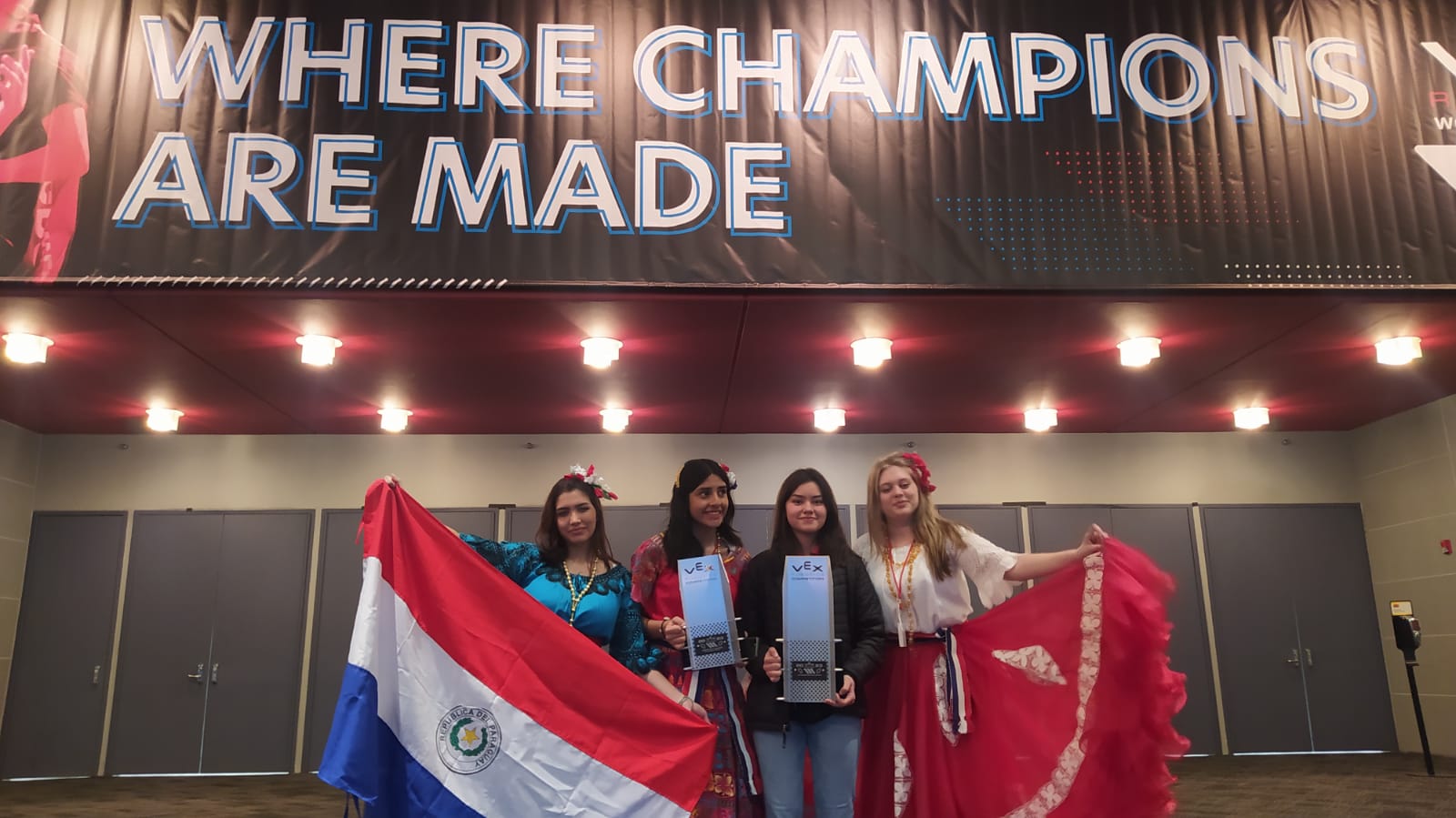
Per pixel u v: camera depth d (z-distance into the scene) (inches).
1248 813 219.6
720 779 130.2
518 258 184.2
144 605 312.0
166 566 315.3
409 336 218.4
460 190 185.8
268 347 226.7
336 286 181.3
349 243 182.7
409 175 185.8
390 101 188.1
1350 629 327.6
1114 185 193.6
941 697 138.0
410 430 322.7
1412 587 313.0
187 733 303.7
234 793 266.7
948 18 199.8
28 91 183.2
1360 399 297.6
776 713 125.6
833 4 198.8
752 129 192.2
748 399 283.4
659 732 123.7
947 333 221.5
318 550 318.7
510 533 322.3
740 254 187.2
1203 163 195.6
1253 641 325.7
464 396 276.2
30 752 298.5
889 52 197.5
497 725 120.4
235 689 307.6
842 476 332.5
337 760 108.2
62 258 178.2
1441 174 197.0
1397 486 319.6
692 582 130.0
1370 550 333.7
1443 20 204.7
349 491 323.6
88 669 306.2
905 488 141.6
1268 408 306.3
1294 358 246.2
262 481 323.0
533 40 192.5
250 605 313.7
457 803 117.0
